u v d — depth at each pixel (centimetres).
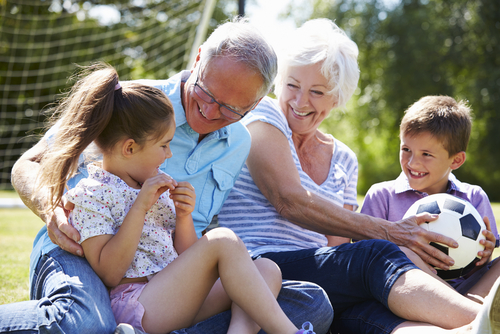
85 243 160
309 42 227
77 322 140
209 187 208
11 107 1259
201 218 205
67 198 164
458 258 199
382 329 169
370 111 1686
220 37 186
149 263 168
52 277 157
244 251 160
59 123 182
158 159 174
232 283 155
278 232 220
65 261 161
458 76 1650
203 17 767
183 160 203
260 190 223
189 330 157
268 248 210
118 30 1311
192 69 200
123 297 158
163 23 1187
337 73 228
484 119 1564
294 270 192
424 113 238
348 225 204
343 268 182
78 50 1309
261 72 184
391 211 252
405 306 163
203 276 159
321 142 252
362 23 1664
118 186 169
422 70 1589
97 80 168
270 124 223
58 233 164
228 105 187
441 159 237
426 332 154
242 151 216
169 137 175
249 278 155
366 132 1748
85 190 164
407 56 1594
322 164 245
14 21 1169
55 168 162
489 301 132
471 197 245
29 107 1275
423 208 212
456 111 240
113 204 165
